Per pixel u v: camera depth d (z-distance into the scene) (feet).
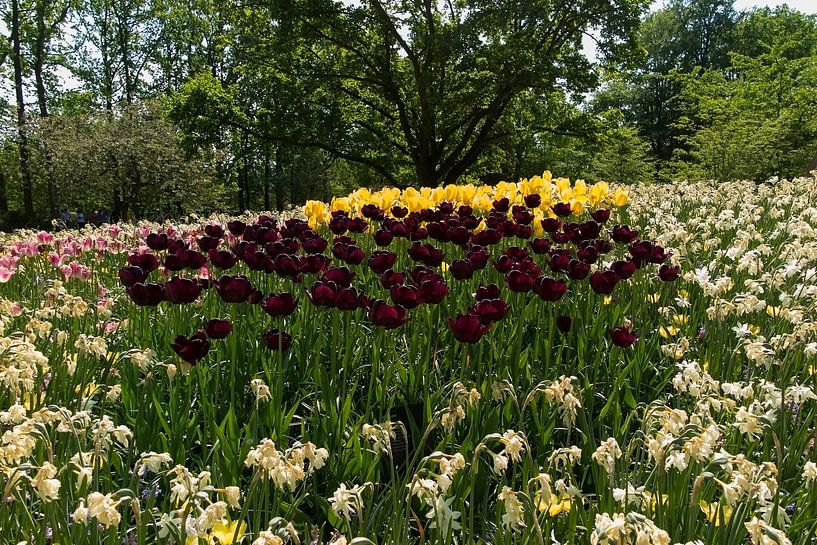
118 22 150.51
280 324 11.73
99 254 24.14
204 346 10.02
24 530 7.17
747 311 12.48
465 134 108.78
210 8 148.46
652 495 7.29
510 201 22.49
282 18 101.96
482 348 12.50
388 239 17.03
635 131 132.98
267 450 6.23
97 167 116.37
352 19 102.32
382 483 9.58
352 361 12.86
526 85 96.84
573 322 13.85
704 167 117.60
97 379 11.82
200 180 118.52
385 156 110.73
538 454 9.95
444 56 97.25
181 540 5.72
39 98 137.08
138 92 156.97
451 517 6.21
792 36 171.32
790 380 11.44
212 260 14.83
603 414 10.50
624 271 13.93
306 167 140.56
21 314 15.15
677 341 14.24
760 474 6.60
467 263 13.88
